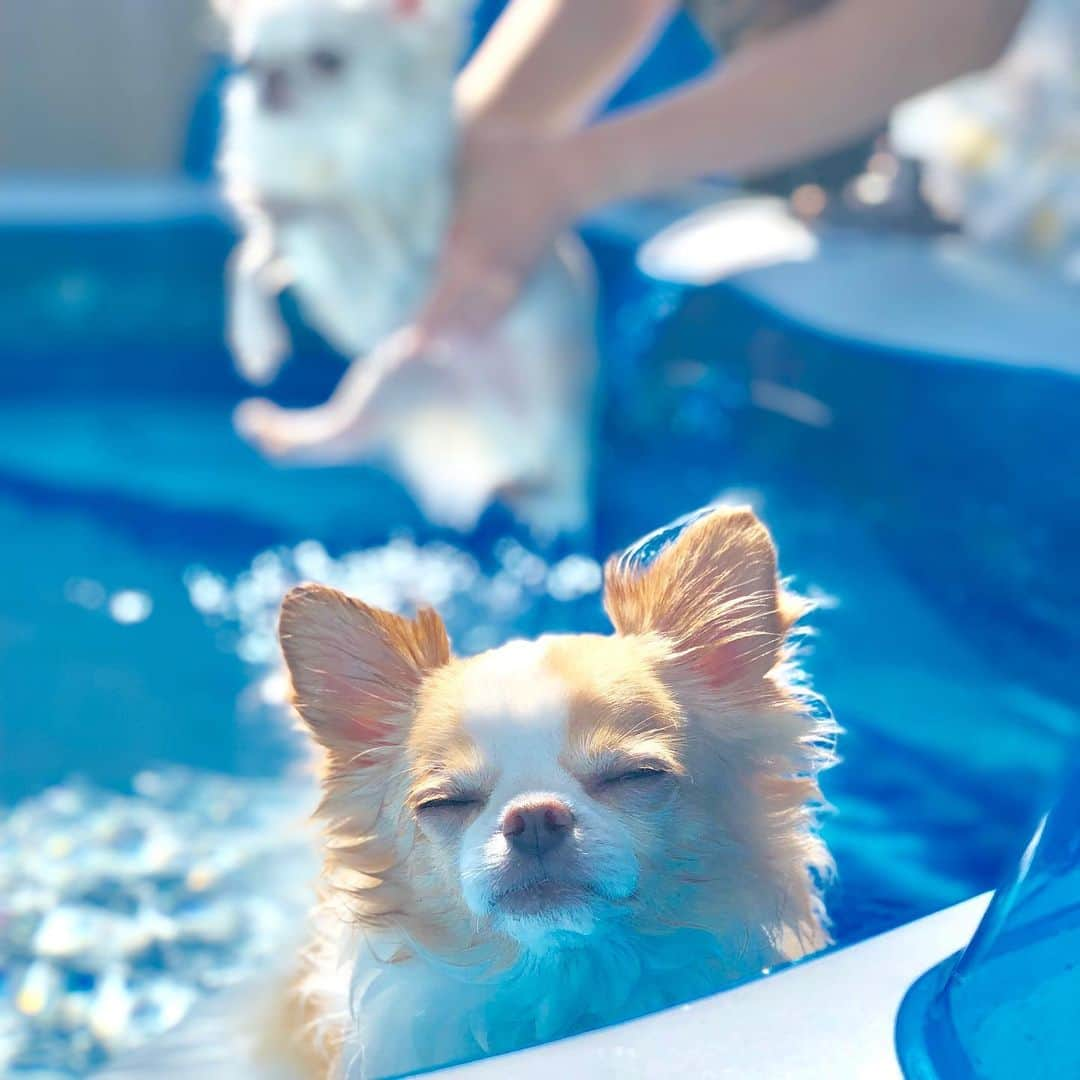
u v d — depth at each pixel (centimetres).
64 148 276
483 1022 72
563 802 68
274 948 86
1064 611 103
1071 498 107
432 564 146
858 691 101
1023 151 152
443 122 157
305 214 166
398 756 73
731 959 72
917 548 117
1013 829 88
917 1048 60
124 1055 78
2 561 148
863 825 89
